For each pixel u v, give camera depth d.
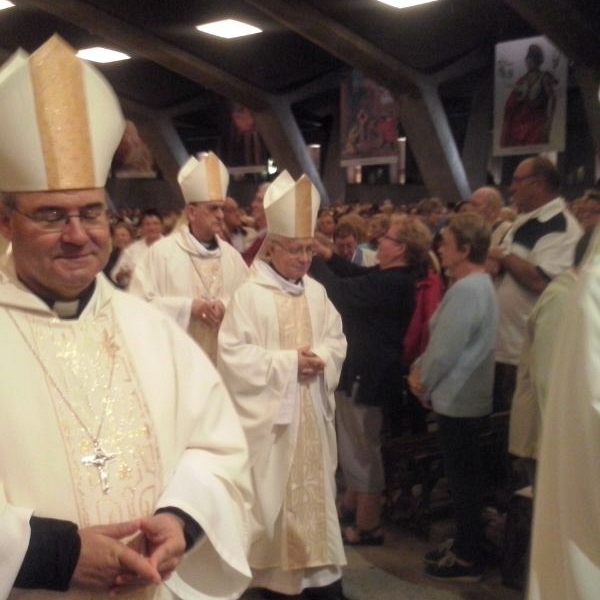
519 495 3.53
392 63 14.05
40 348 1.57
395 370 3.88
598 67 11.62
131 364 1.64
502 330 3.90
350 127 15.54
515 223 3.84
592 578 1.54
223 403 1.78
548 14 10.79
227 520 1.64
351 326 3.93
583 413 1.50
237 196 19.66
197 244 4.70
